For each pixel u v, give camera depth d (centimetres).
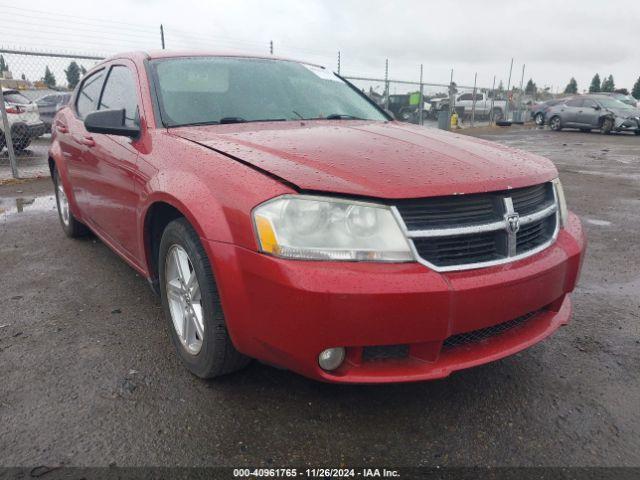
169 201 235
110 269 400
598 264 427
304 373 199
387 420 219
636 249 470
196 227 214
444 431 212
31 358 266
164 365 260
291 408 226
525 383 248
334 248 189
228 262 203
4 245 465
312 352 190
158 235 281
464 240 203
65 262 417
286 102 330
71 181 420
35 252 444
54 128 466
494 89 2669
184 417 219
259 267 193
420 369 200
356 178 199
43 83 998
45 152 1163
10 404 226
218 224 206
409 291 185
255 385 242
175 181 234
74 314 319
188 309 246
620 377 255
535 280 214
